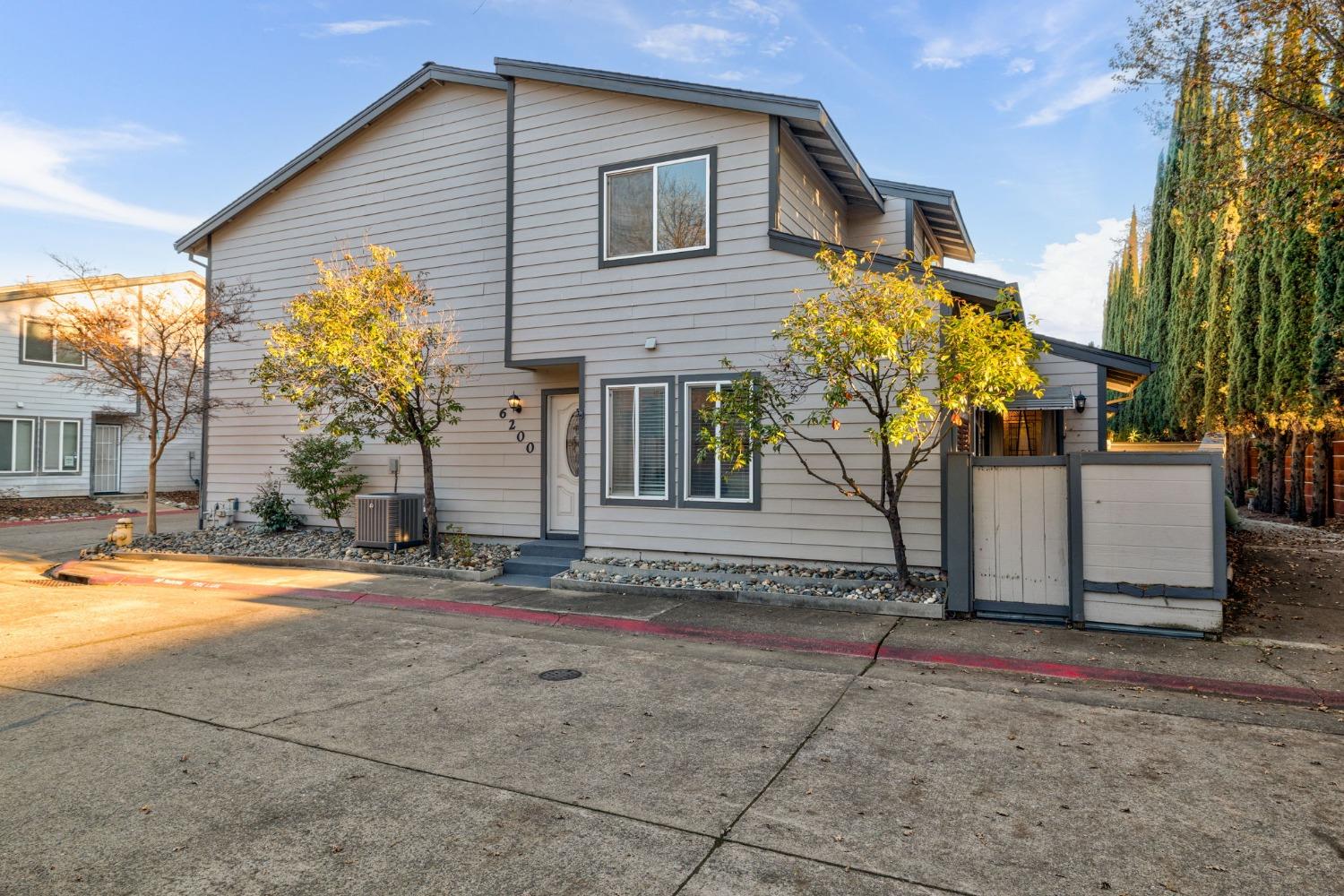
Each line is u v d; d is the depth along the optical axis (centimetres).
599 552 1079
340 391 1081
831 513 958
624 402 1070
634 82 1045
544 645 740
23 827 373
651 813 388
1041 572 789
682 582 967
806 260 962
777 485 982
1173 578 736
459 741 488
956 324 757
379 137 1355
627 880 325
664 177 1048
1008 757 460
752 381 869
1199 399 2280
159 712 542
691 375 1022
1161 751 470
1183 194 1240
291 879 326
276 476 1441
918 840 361
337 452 1291
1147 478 746
